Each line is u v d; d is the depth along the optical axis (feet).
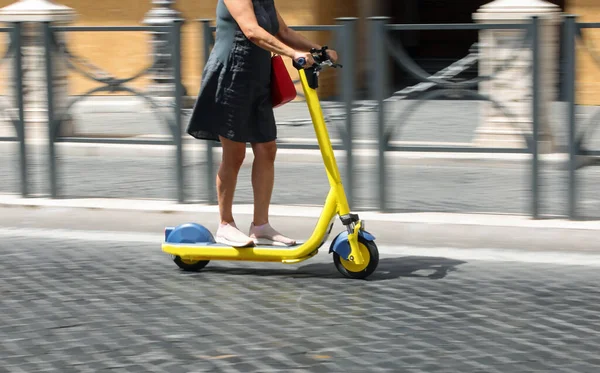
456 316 21.11
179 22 31.73
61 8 48.98
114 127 32.53
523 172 35.91
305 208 30.91
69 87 32.89
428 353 18.79
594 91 28.89
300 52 22.75
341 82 30.35
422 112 30.42
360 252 23.86
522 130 29.78
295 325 20.57
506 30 29.63
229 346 19.26
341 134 30.58
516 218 29.12
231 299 22.57
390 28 30.25
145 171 37.78
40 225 30.89
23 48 32.73
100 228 30.58
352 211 30.45
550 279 24.12
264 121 24.18
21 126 32.91
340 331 20.15
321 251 27.22
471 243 27.78
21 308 21.94
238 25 23.44
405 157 34.71
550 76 30.37
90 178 36.35
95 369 18.10
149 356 18.74
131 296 22.86
